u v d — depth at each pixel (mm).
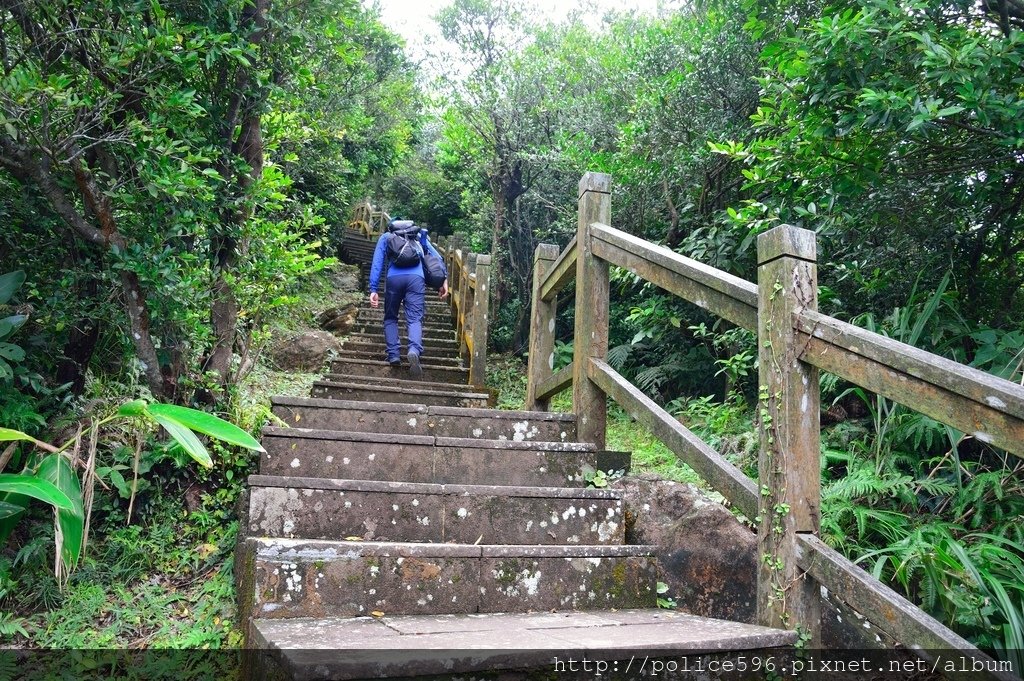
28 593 2582
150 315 3059
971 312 3639
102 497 2986
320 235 11227
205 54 3205
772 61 3699
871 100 2812
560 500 2766
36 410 3016
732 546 2473
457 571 2303
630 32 9539
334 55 4344
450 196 15422
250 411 3391
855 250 3936
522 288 9430
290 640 1721
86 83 2779
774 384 2051
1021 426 1398
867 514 2607
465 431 3488
